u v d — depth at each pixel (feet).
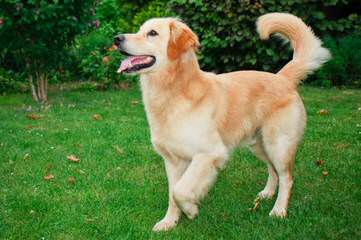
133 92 17.75
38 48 15.88
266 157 9.76
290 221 8.85
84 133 12.81
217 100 8.88
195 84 8.75
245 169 10.85
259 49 17.92
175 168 9.02
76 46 20.17
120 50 8.93
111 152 11.68
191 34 8.82
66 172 10.68
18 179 10.37
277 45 17.93
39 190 9.93
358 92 16.93
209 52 18.58
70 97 16.94
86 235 8.61
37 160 11.24
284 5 17.62
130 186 10.14
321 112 14.23
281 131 9.24
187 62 8.75
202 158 8.70
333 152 11.51
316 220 8.83
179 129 8.68
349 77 18.28
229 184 10.27
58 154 11.55
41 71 16.30
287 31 9.67
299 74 9.57
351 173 10.49
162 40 8.85
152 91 8.80
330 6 19.71
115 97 16.81
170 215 8.97
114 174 10.64
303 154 11.46
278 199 9.30
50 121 13.83
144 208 9.40
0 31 15.58
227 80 9.20
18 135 12.69
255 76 9.37
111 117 14.23
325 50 9.62
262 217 9.02
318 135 12.50
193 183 8.62
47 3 15.66
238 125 9.11
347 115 14.07
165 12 20.68
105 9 24.40
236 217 9.04
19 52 16.62
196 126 8.66
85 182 10.27
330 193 9.73
